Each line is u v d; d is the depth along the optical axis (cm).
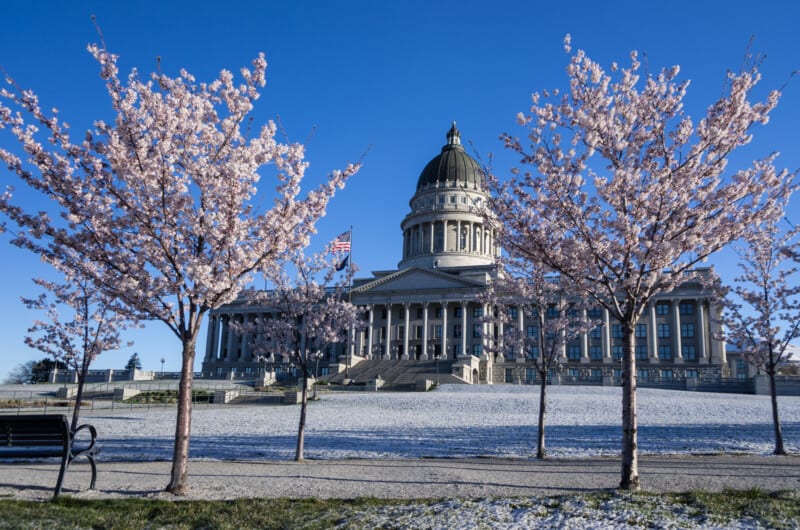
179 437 1683
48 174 1683
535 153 1941
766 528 1184
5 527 1223
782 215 1841
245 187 1816
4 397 7438
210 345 13212
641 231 1811
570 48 1922
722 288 3228
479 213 2302
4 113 1664
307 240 1991
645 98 1880
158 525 1295
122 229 1775
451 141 15062
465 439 3256
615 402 5831
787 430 3594
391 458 2525
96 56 1719
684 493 1492
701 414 4797
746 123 1794
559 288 2842
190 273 1703
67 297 3216
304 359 2827
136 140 1731
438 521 1254
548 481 1850
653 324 10569
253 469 2138
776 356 3059
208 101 1945
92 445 1736
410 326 12056
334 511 1364
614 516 1273
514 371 10981
